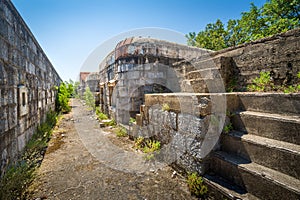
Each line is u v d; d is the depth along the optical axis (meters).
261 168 1.73
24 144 3.19
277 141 1.80
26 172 2.30
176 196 2.05
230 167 1.94
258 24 9.38
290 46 2.57
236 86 3.41
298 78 2.48
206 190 2.01
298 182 1.45
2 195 1.82
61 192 2.14
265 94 2.15
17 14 3.02
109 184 2.33
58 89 10.65
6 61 2.44
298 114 1.83
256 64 3.07
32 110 3.98
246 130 2.17
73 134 4.93
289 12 8.05
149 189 2.21
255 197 1.66
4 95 2.30
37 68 4.75
